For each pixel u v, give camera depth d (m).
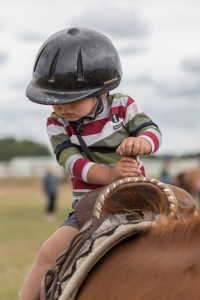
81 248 2.57
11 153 94.88
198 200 16.53
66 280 2.48
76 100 2.91
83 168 3.04
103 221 2.62
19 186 43.69
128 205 2.72
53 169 22.41
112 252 2.49
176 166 37.69
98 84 2.97
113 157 3.18
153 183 2.71
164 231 2.39
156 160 44.50
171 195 2.67
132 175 2.82
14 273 10.01
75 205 3.07
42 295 2.67
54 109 3.05
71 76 2.92
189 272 2.09
